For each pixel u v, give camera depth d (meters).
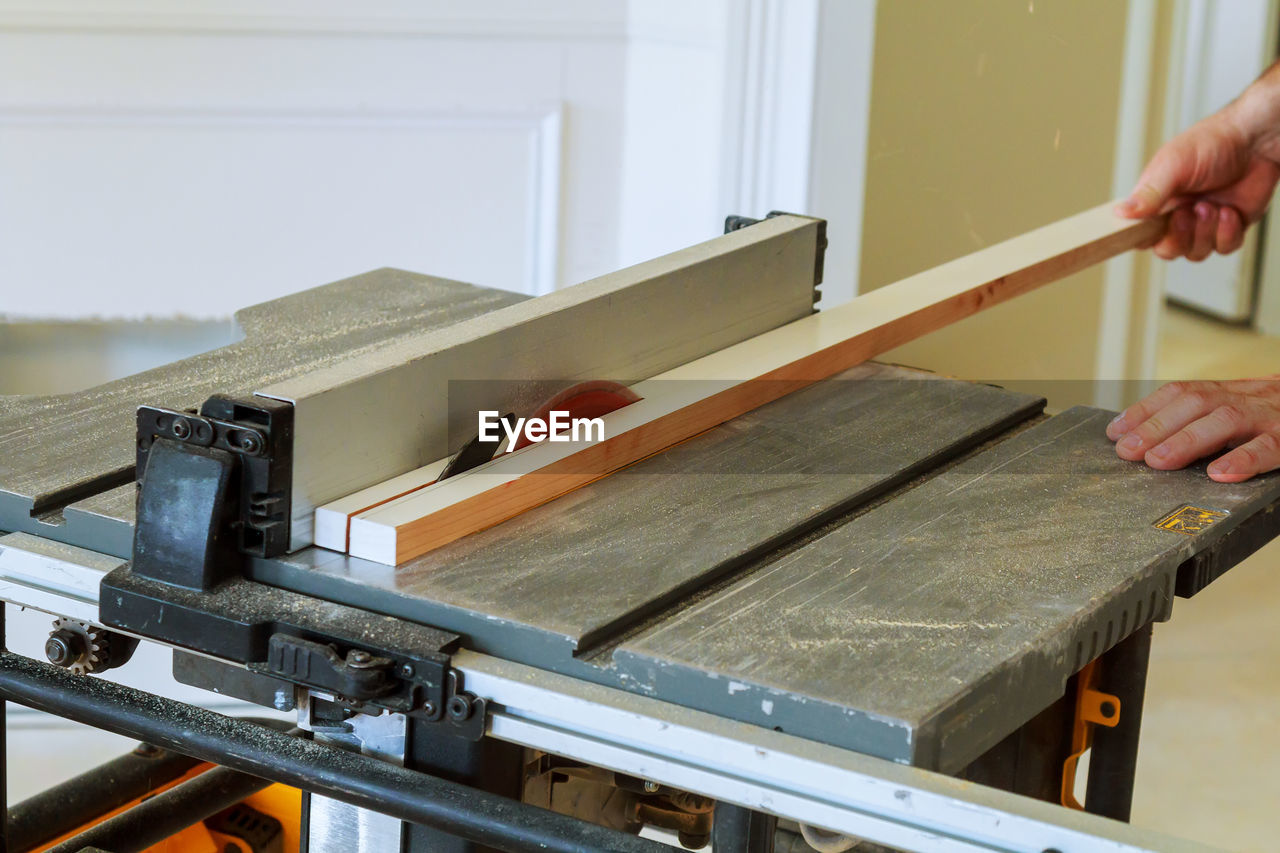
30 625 2.37
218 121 2.48
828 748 0.71
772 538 0.92
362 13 2.48
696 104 2.49
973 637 0.79
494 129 2.61
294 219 2.57
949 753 0.73
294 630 0.80
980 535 0.93
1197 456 1.07
